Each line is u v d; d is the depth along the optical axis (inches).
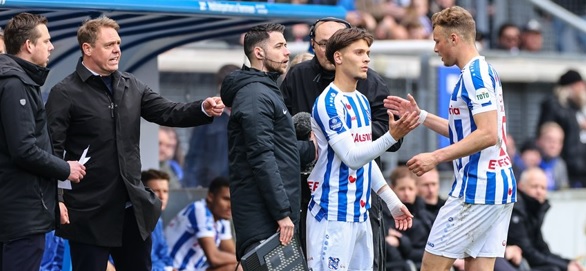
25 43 928.3
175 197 1353.3
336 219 957.2
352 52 954.1
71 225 976.9
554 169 1768.0
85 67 974.4
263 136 917.8
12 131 906.7
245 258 919.0
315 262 960.3
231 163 943.7
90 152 971.9
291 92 1039.6
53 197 937.5
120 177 978.7
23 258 922.1
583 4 2256.4
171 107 1007.6
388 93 1042.7
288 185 931.3
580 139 1835.6
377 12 1851.6
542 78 1886.1
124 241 1005.8
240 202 937.5
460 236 975.6
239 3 1133.7
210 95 1574.8
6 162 919.7
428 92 1542.8
